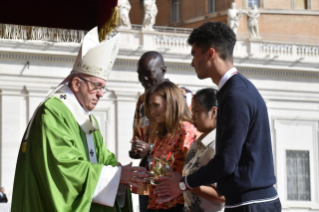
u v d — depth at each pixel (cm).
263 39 2477
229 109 368
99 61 419
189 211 445
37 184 385
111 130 2134
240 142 361
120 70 2158
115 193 388
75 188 379
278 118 2375
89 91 418
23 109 2017
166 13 2830
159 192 400
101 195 386
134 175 398
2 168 1950
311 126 2420
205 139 443
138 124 602
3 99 1991
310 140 2409
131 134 2144
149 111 522
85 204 376
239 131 362
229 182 369
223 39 396
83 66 418
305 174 2391
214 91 453
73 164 380
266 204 365
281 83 2389
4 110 1986
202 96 448
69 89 421
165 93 500
